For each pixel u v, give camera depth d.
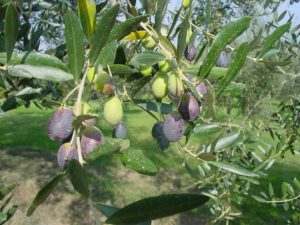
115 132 0.26
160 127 0.27
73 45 0.20
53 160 1.94
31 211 0.15
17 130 2.64
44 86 0.41
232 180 0.62
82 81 0.19
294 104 0.68
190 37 0.28
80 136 0.19
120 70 0.21
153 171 0.17
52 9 0.37
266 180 1.51
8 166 1.78
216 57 0.21
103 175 1.68
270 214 1.19
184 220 1.26
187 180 1.68
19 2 0.27
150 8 0.27
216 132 0.28
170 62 0.23
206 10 0.31
